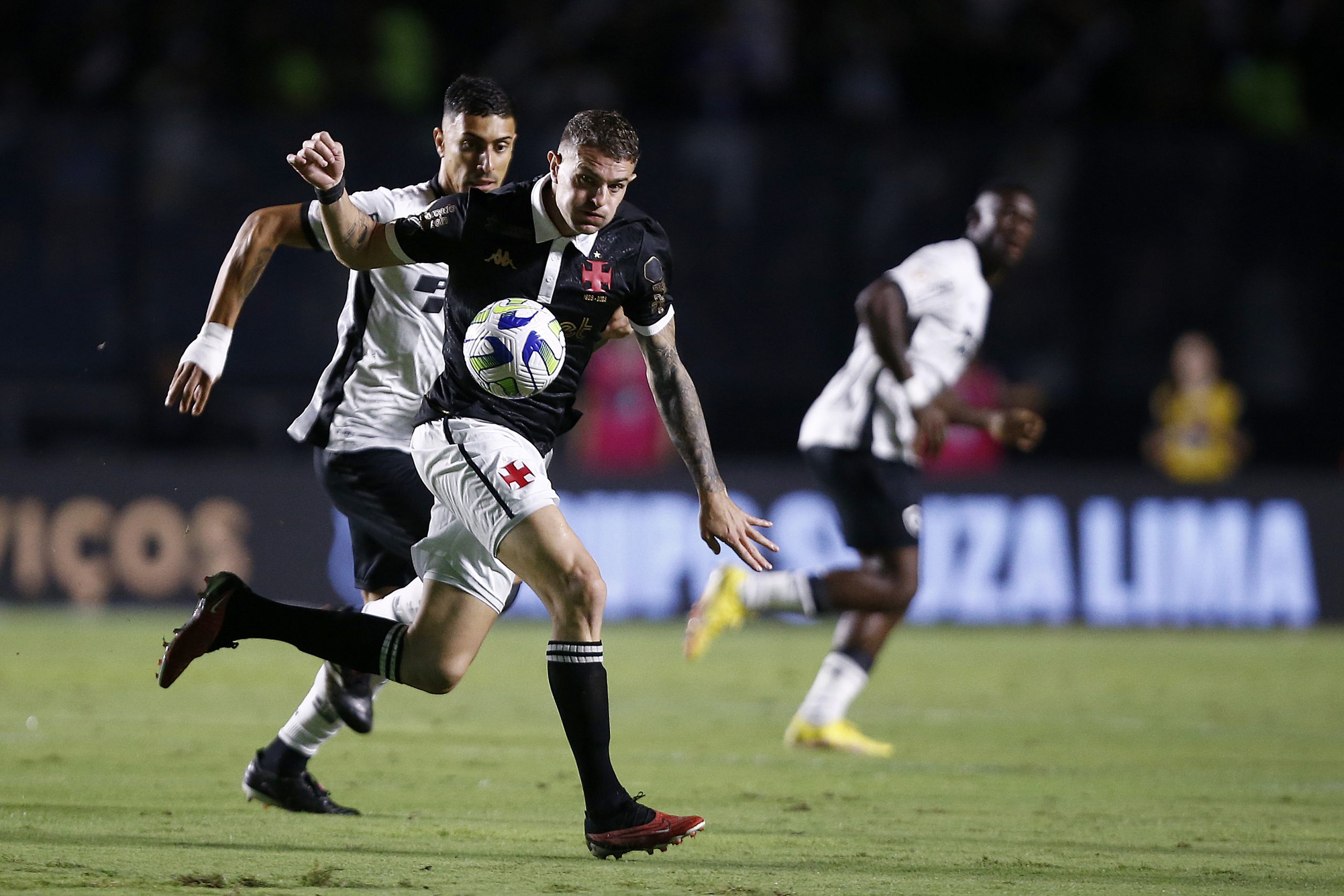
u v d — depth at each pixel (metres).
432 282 17.56
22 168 45.34
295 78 54.94
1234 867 14.16
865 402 24.19
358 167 46.00
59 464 43.69
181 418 45.97
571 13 57.81
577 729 13.83
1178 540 47.00
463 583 14.60
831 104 57.59
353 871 13.04
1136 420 49.19
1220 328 49.31
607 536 45.38
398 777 19.31
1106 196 48.81
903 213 48.16
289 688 29.80
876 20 59.03
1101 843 15.48
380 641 14.66
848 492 24.17
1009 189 24.89
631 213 14.77
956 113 58.75
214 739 22.45
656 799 18.08
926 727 26.42
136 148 45.66
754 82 57.41
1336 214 49.19
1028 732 25.84
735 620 24.36
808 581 23.75
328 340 45.94
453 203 14.42
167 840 14.40
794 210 47.88
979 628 45.53
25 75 55.47
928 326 24.44
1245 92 58.59
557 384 14.74
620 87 56.91
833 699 23.33
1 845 13.85
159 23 55.75
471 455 14.27
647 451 48.16
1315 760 22.75
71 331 45.78
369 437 17.75
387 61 55.69
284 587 44.06
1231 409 48.53
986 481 46.50
